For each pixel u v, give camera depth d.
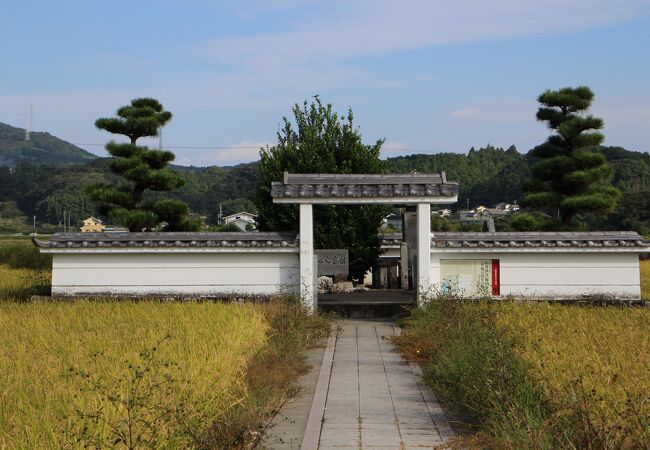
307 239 17.70
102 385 7.85
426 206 17.78
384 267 23.78
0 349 10.60
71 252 18.03
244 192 99.38
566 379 8.08
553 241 18.12
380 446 7.56
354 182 17.98
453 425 8.42
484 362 8.72
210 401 7.57
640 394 7.34
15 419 6.73
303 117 23.73
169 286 18.28
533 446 6.30
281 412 9.21
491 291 18.28
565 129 22.94
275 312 14.96
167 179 23.86
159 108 25.20
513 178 86.69
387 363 12.57
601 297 18.11
